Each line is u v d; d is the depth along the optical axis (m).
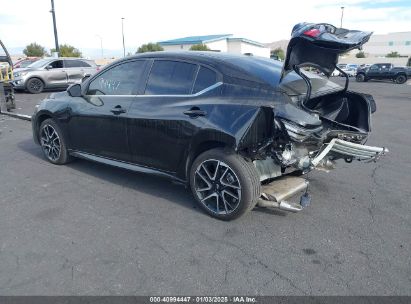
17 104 12.61
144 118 4.14
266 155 3.60
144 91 4.31
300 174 4.36
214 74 3.84
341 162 5.85
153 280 2.84
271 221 3.79
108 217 3.86
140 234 3.52
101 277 2.87
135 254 3.18
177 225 3.70
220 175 3.72
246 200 3.55
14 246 3.30
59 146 5.46
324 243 3.38
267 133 3.45
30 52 40.75
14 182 4.87
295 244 3.36
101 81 4.82
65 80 16.80
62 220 3.79
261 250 3.26
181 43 53.12
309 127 3.36
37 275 2.89
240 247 3.30
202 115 3.69
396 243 3.40
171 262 3.07
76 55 37.28
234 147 3.40
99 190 4.59
